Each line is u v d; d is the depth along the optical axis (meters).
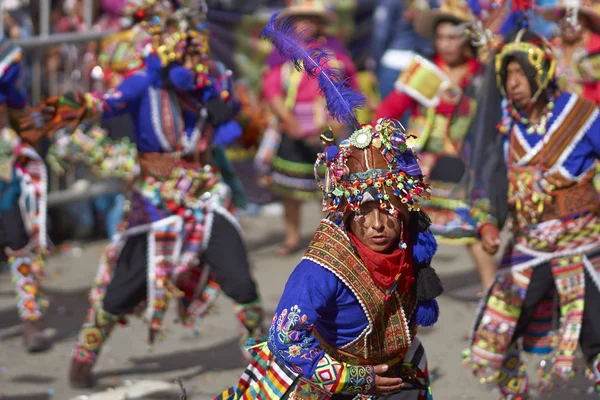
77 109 13.11
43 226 15.69
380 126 8.43
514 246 11.82
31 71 20.84
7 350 15.89
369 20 27.81
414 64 16.86
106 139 15.65
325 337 8.59
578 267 11.47
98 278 14.41
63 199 21.66
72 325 17.31
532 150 11.58
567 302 11.55
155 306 13.72
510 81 11.46
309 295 8.23
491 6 12.88
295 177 21.62
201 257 14.19
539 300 11.74
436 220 16.42
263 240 23.75
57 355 15.68
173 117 13.52
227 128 13.93
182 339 16.50
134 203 13.90
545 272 11.61
